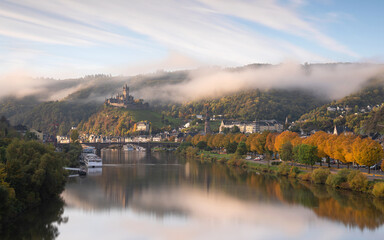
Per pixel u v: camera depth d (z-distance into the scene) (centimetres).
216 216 12888
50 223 11819
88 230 11231
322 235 10975
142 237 10788
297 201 14762
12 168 11544
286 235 11012
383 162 16562
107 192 16750
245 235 11031
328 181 17075
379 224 11812
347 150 17800
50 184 13012
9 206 10462
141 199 15388
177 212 13438
